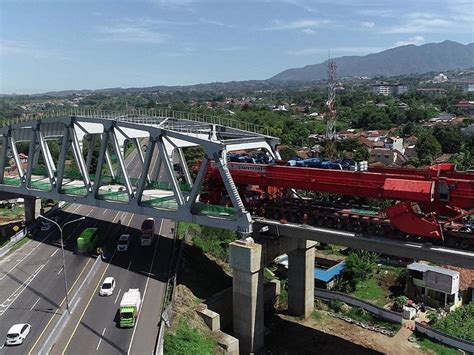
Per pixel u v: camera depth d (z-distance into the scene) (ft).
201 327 150.10
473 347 154.40
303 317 182.50
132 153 472.03
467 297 194.90
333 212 153.79
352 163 159.63
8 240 225.76
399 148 531.50
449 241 130.93
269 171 163.73
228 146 174.60
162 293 160.45
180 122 216.54
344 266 218.18
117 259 191.83
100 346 127.85
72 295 159.22
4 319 143.43
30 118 231.50
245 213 154.20
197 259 198.08
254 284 153.99
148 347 127.75
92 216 257.34
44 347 121.60
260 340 159.94
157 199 185.37
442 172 141.79
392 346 160.56
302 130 618.03
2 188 242.58
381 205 181.06
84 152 364.79
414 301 194.08
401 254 135.44
